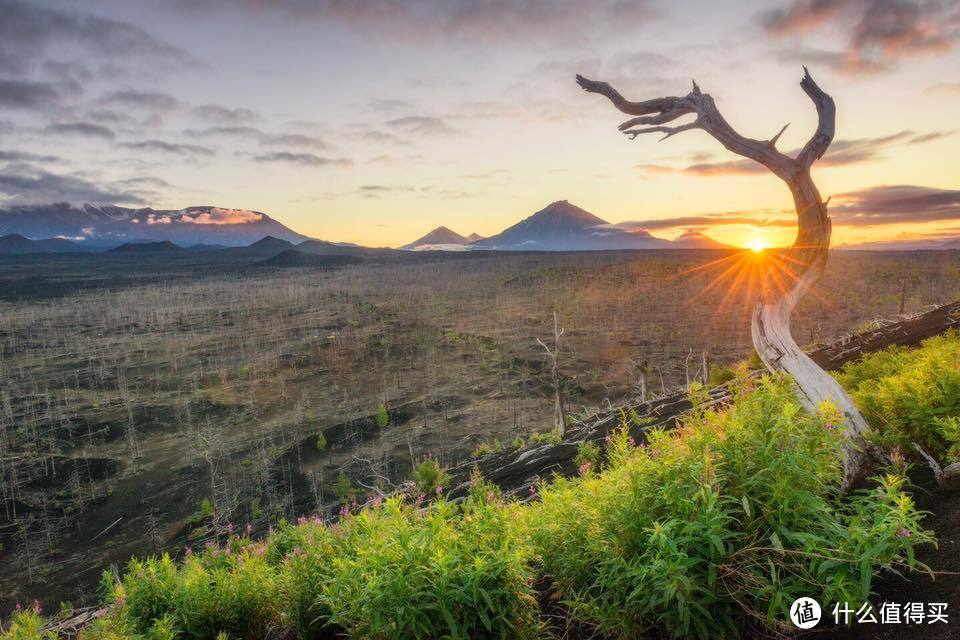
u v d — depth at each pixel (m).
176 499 75.06
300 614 4.05
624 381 104.81
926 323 15.46
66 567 59.72
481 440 83.69
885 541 2.75
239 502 71.06
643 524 3.18
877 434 5.01
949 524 3.60
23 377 143.25
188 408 110.25
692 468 3.19
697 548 2.91
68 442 97.94
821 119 6.85
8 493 78.12
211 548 6.03
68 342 185.12
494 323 178.38
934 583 3.07
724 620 2.95
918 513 2.82
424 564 3.19
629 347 131.75
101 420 108.50
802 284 7.01
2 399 122.31
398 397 113.38
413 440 87.62
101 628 4.16
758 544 3.04
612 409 19.98
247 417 108.62
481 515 3.76
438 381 121.69
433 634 3.08
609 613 3.08
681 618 2.78
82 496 77.12
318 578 4.10
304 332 180.62
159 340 183.25
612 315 173.50
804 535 2.83
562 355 129.75
